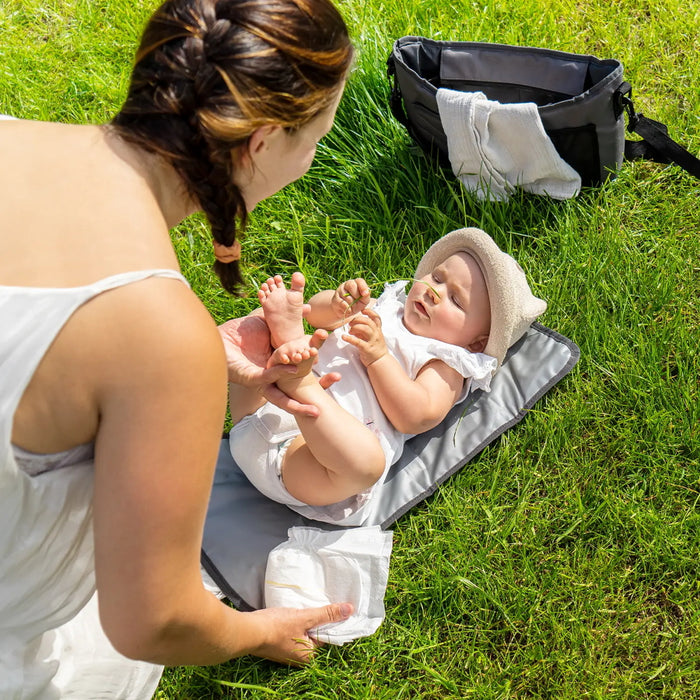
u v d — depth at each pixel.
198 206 1.28
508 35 3.39
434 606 2.20
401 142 3.14
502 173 2.91
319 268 2.92
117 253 1.08
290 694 2.05
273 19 1.08
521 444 2.47
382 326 2.48
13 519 1.22
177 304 1.09
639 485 2.37
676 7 3.51
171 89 1.10
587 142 2.80
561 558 2.24
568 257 2.81
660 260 2.79
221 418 1.15
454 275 2.44
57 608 1.43
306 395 2.01
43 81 3.44
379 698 2.04
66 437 1.15
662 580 2.20
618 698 2.00
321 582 2.18
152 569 1.14
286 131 1.18
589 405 2.51
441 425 2.50
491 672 2.09
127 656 1.24
